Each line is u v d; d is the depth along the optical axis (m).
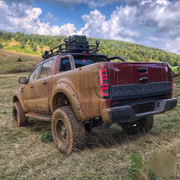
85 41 4.56
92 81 2.63
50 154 3.06
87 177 2.28
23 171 2.56
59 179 2.30
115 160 2.62
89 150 3.02
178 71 14.55
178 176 2.08
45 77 4.03
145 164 2.11
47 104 3.83
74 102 2.90
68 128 2.94
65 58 3.84
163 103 3.04
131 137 3.65
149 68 2.95
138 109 2.92
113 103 2.62
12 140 3.88
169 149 2.69
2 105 8.83
